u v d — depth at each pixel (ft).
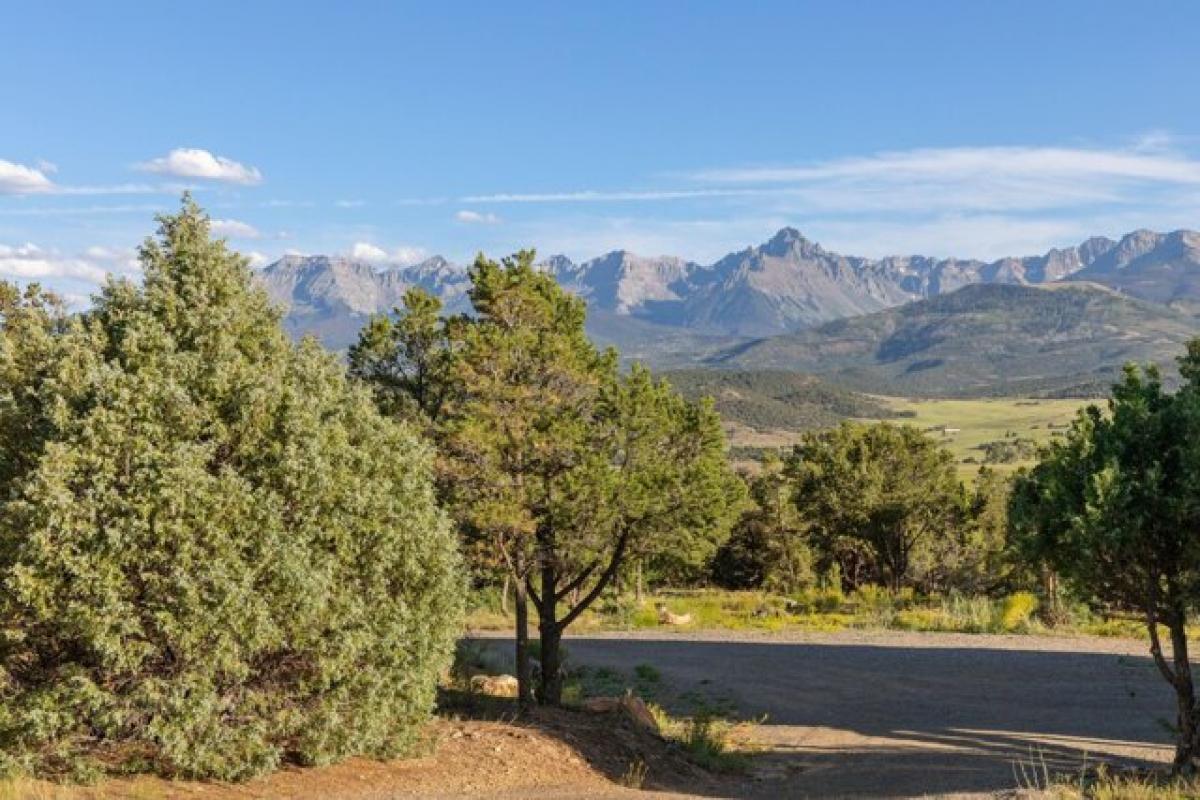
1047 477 45.78
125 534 31.91
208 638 33.42
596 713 58.18
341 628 37.40
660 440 60.90
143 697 32.68
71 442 32.94
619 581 144.97
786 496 191.72
